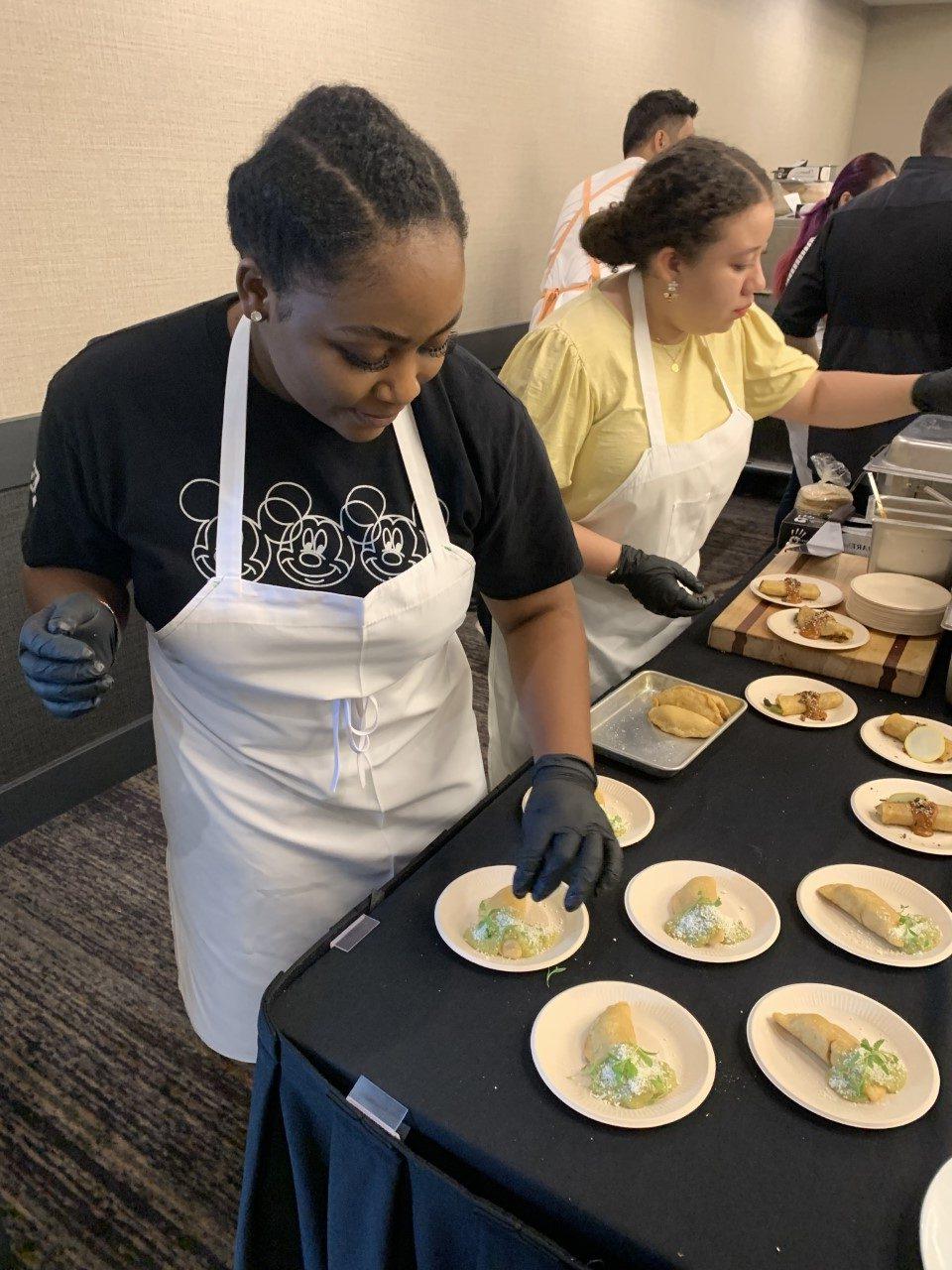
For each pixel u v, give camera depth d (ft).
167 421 2.81
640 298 4.75
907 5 21.68
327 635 3.10
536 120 11.16
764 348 5.60
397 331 2.18
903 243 7.91
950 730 4.09
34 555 3.14
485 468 3.18
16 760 7.27
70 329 6.69
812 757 4.01
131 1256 4.48
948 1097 2.50
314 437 2.87
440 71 9.46
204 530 2.93
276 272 2.17
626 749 3.99
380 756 3.54
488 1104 2.48
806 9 18.51
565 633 3.67
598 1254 2.24
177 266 7.29
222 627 3.02
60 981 6.08
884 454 5.51
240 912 3.61
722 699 4.27
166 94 6.81
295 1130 2.81
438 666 3.76
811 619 4.82
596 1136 2.39
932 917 3.08
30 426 6.55
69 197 6.41
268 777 3.43
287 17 7.61
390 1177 2.48
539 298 11.02
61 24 6.04
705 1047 2.60
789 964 2.93
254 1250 3.19
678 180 4.28
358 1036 2.68
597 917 3.12
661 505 5.08
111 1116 5.19
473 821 3.59
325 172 2.03
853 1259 2.11
